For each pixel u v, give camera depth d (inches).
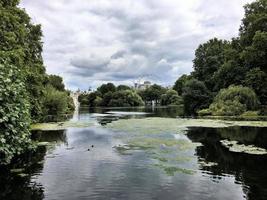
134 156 716.0
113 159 684.1
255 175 539.8
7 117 516.4
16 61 940.6
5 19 1053.8
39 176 540.4
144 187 479.2
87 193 451.8
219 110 2107.5
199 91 2763.3
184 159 675.4
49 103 2298.2
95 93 6269.7
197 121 1643.7
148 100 6899.6
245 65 2347.4
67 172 568.7
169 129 1274.6
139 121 1728.6
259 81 2060.8
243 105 2052.2
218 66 2923.2
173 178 527.5
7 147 520.7
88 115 2591.0
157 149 805.9
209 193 450.0
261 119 1695.4
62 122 1726.1
